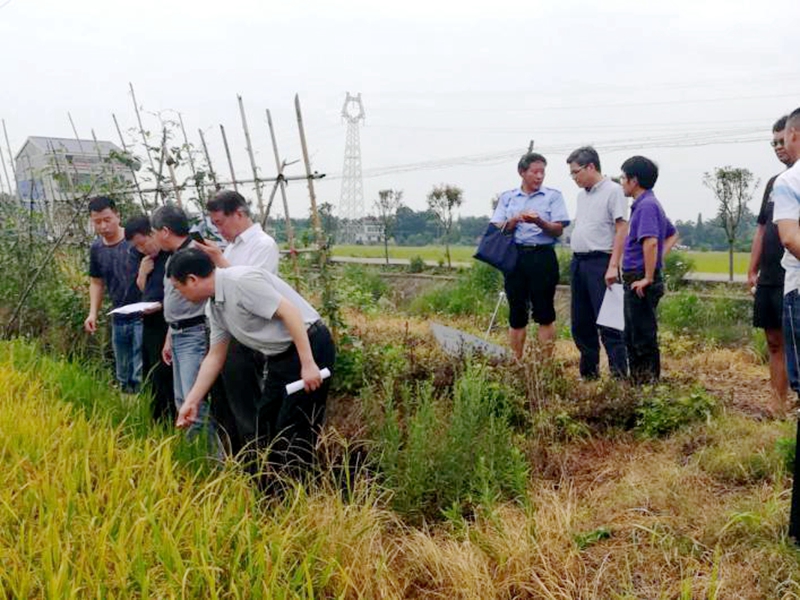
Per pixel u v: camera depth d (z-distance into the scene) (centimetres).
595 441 538
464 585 350
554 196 708
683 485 427
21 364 668
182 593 305
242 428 483
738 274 1766
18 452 433
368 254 3331
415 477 433
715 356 876
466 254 3044
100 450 435
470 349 690
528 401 572
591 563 364
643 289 613
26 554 335
